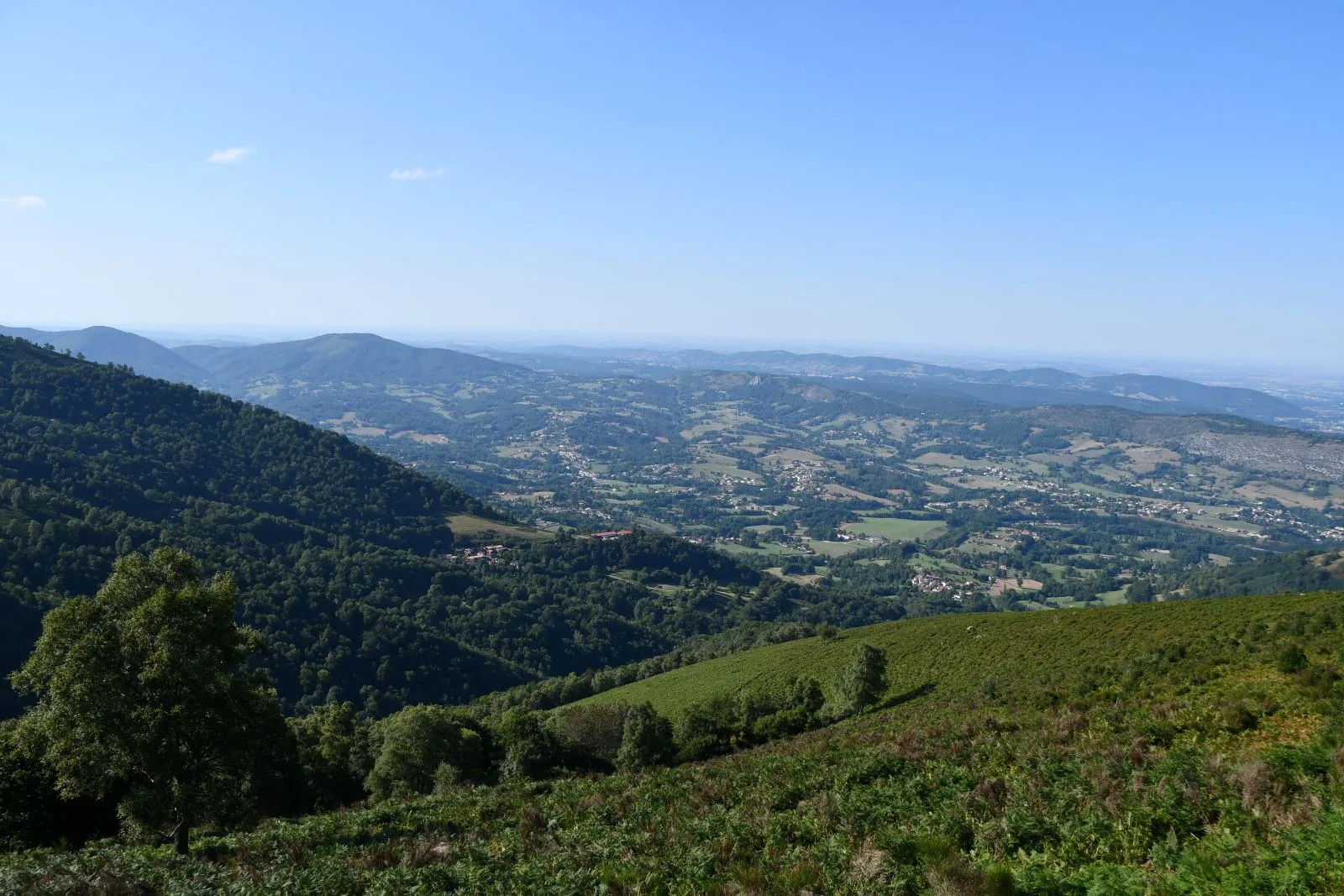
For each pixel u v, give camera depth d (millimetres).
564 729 49156
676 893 12055
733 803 18094
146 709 18781
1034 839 11945
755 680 71062
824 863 11992
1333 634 26250
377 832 21594
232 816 20312
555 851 15594
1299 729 16016
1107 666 31828
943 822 13109
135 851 19969
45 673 18844
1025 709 25859
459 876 14336
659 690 78125
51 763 23312
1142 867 10398
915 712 36969
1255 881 8875
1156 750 15953
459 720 51406
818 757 22234
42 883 15102
